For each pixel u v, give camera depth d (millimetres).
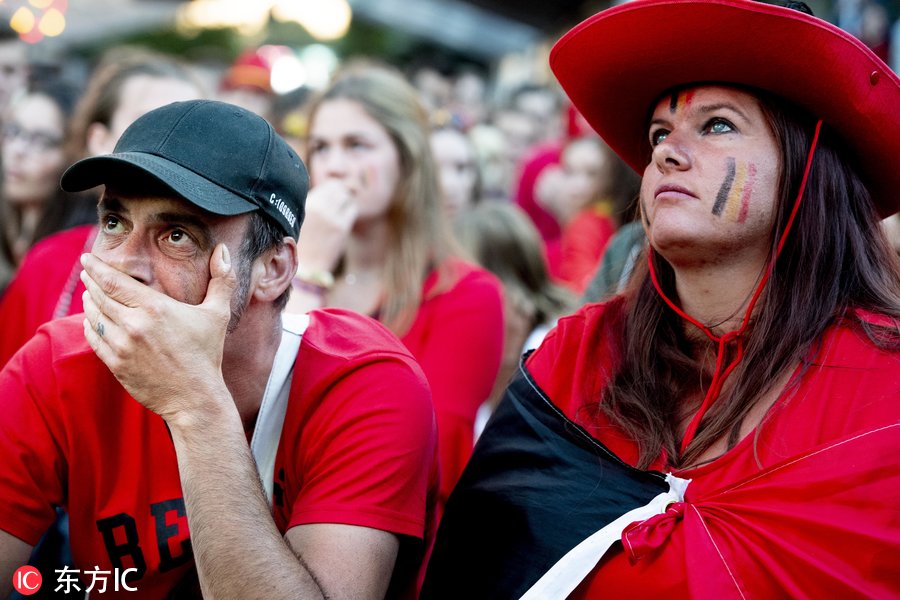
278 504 1906
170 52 10141
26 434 1852
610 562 1637
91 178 1725
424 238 3066
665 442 1722
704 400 1737
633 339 1850
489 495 1790
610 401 1791
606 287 2773
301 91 4750
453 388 2879
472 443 2893
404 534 1818
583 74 1920
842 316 1670
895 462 1496
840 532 1479
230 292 1726
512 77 9922
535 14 9617
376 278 3109
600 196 4363
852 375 1600
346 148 3037
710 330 1762
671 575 1578
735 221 1672
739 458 1621
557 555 1657
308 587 1631
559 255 5016
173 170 1702
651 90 1867
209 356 1701
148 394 1690
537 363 1930
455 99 7973
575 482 1717
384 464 1803
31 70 4691
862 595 1450
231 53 10312
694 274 1747
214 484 1649
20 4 6547
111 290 1688
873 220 1776
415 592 1983
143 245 1722
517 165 6906
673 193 1700
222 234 1735
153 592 1907
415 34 9516
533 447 1793
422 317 2977
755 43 1647
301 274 2678
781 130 1709
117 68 3176
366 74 3127
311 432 1847
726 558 1544
